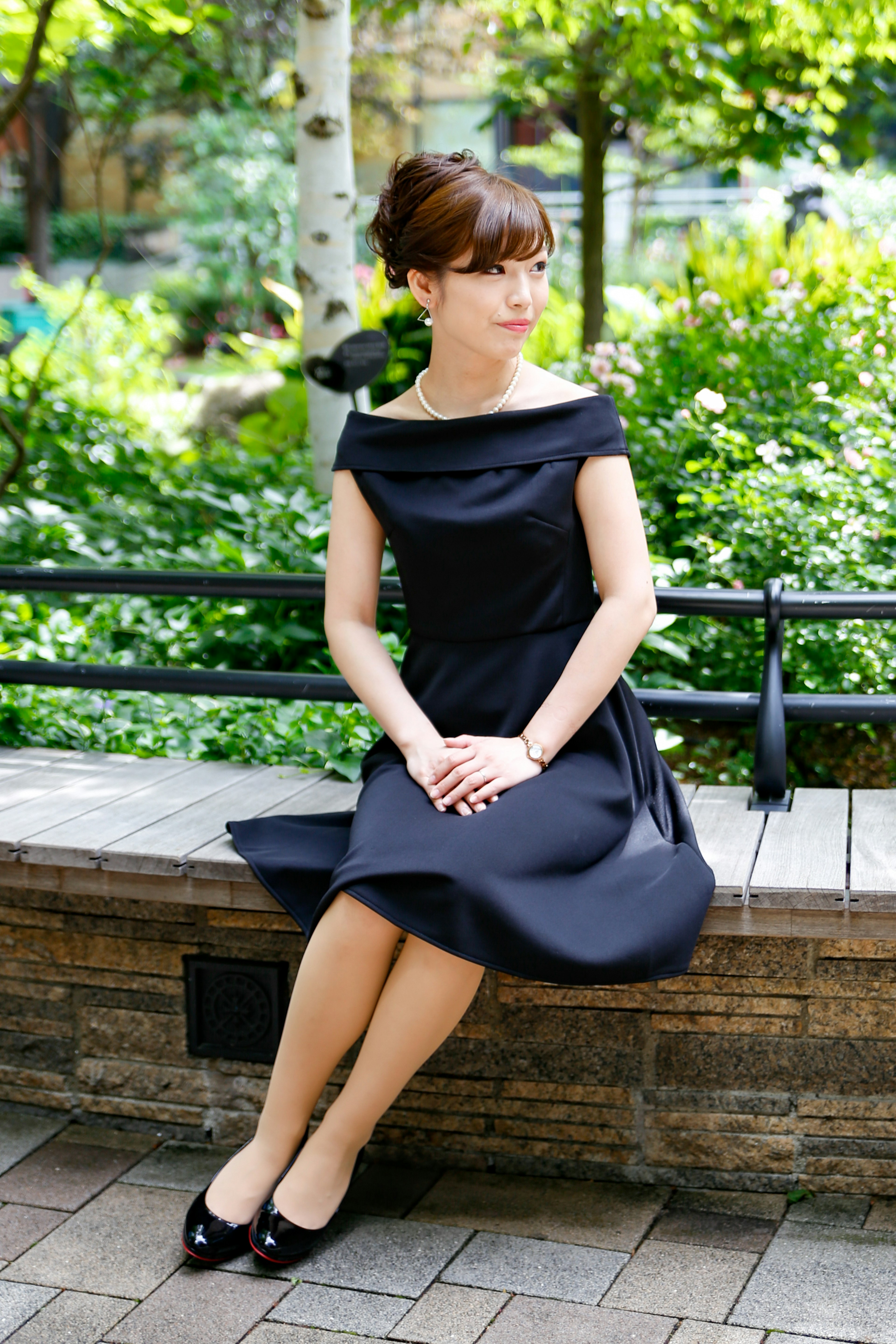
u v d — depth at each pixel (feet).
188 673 9.61
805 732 11.50
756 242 21.26
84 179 55.72
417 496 7.25
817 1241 7.01
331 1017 6.77
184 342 50.80
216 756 10.58
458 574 7.16
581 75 20.84
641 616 7.04
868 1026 7.22
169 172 51.78
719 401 12.16
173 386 29.45
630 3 16.58
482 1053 7.77
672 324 17.54
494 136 51.88
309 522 13.39
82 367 26.99
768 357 14.67
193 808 8.59
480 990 7.69
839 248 19.62
